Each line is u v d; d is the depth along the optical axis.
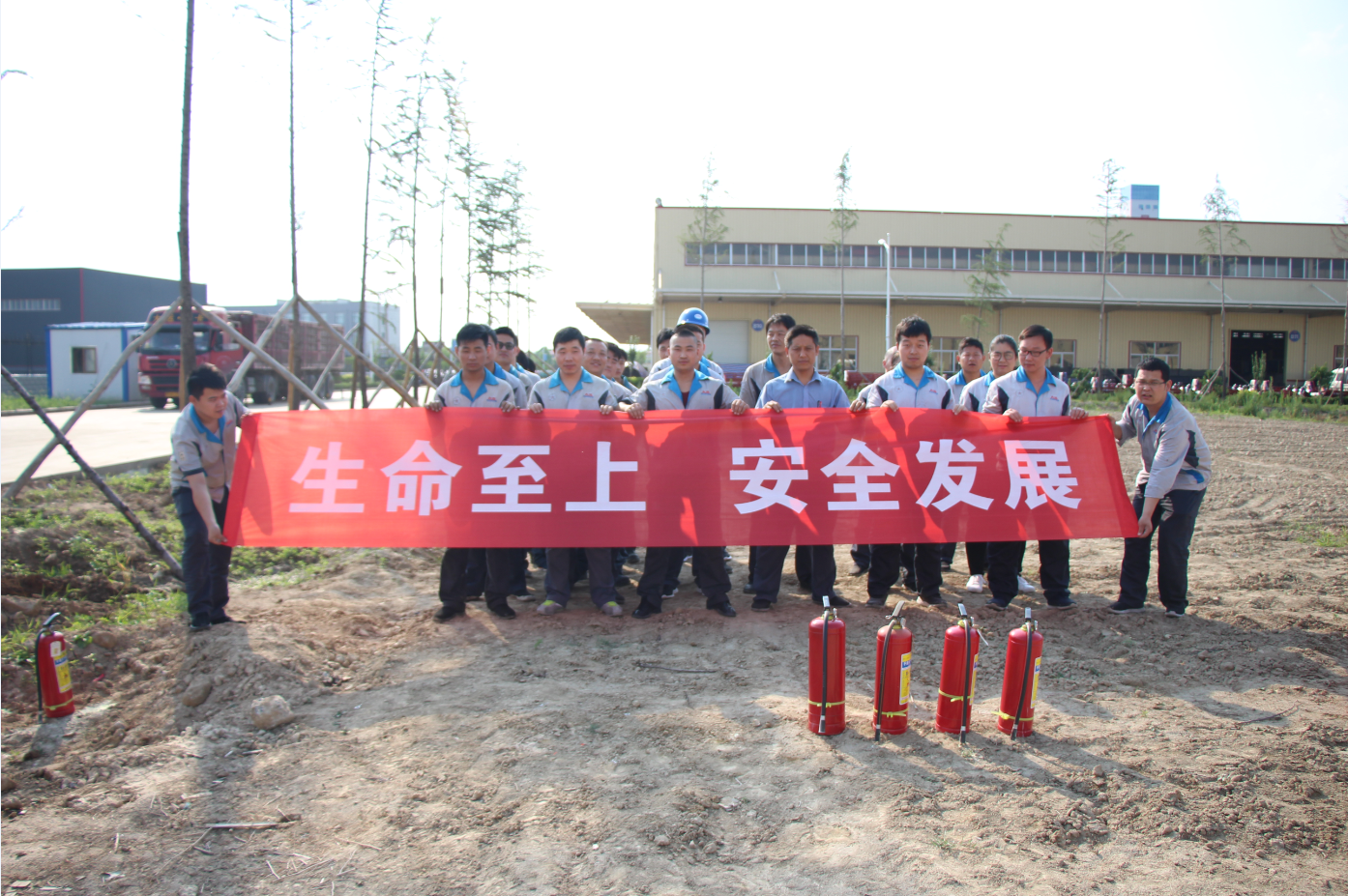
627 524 5.45
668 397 5.69
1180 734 3.78
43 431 15.51
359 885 2.74
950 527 5.52
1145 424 5.48
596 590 5.68
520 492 5.47
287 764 3.58
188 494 4.97
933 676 4.50
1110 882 2.71
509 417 5.57
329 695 4.34
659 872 2.77
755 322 38.62
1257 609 5.65
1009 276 38.94
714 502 5.50
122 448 12.41
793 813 3.11
